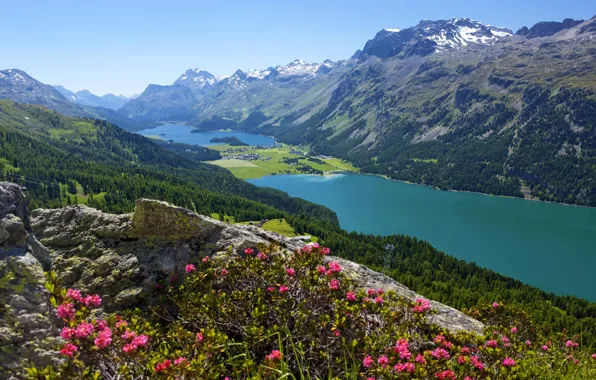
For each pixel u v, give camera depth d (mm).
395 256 142875
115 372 6074
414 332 8734
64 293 6906
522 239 181500
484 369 8047
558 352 11711
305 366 7422
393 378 6633
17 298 6566
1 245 7262
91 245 11578
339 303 8133
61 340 6395
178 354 6750
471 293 98438
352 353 7137
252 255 11492
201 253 11484
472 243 176500
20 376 5855
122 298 10297
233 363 7031
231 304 8391
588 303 104188
